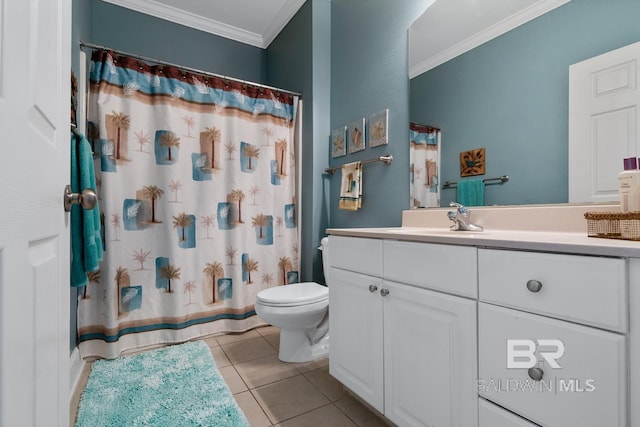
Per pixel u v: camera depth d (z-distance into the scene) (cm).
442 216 155
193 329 209
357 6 213
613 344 61
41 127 61
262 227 234
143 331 196
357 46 213
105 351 180
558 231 113
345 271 138
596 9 106
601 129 104
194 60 268
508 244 78
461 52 149
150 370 167
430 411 98
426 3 167
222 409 134
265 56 303
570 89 112
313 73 232
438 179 160
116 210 187
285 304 166
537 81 121
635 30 98
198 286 212
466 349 88
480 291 85
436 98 160
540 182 120
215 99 216
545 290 72
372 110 199
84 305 179
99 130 180
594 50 106
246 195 227
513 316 77
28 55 54
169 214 200
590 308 65
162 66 202
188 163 208
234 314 221
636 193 87
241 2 249
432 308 98
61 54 74
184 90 207
